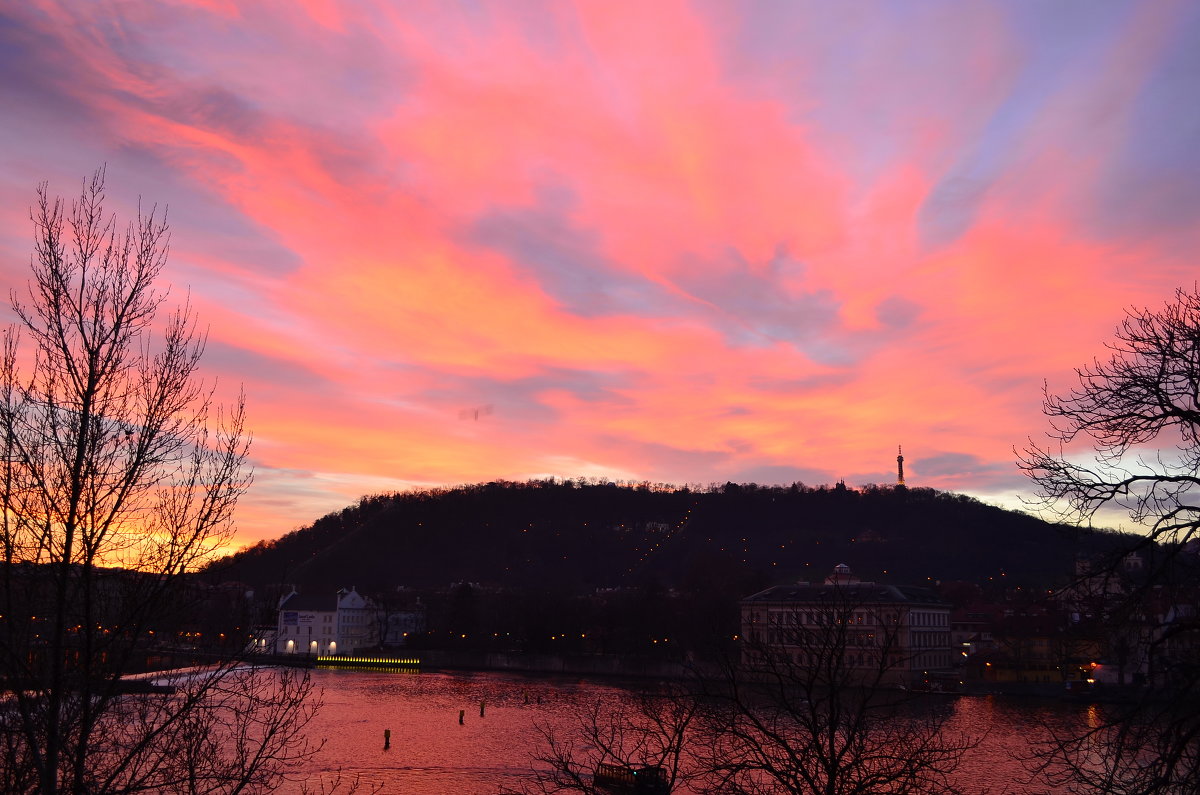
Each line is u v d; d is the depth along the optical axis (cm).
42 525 2141
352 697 14938
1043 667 14025
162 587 2248
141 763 2300
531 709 13038
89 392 2244
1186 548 2412
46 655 2111
